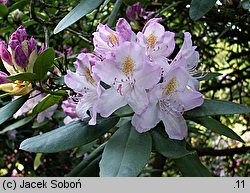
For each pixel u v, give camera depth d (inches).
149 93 12.4
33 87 13.9
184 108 12.4
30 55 13.7
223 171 38.7
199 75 15.1
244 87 32.4
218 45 34.0
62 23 14.7
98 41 12.8
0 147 31.8
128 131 12.4
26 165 36.0
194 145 38.1
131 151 11.5
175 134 12.4
